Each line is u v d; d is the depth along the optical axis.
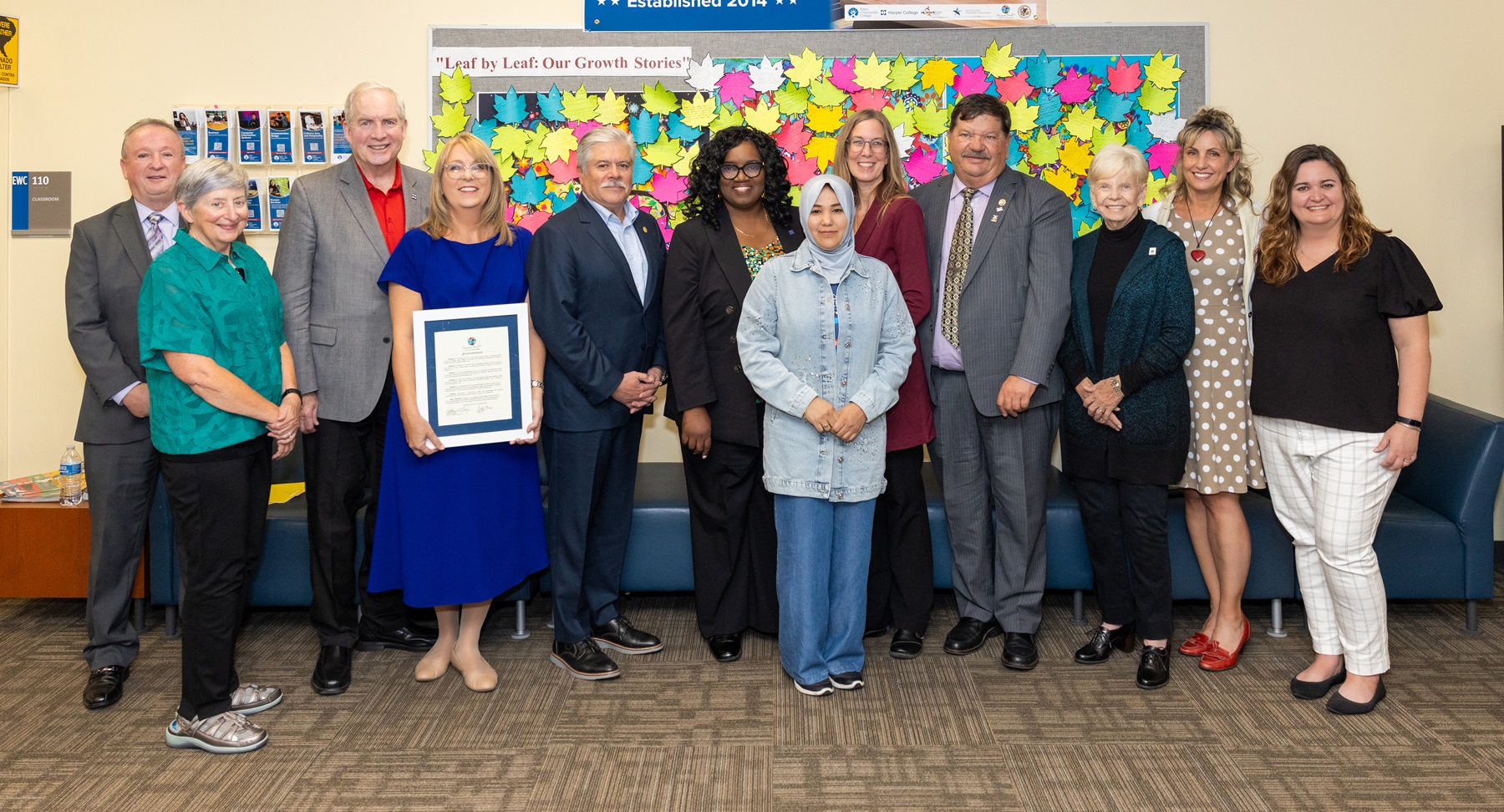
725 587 2.88
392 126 2.71
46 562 3.07
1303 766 2.22
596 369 2.58
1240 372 2.68
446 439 2.52
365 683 2.72
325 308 2.68
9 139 3.53
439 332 2.52
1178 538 3.09
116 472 2.67
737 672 2.79
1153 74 3.49
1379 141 3.54
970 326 2.77
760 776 2.20
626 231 2.74
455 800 2.10
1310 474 2.57
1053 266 2.70
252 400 2.28
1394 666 2.80
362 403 2.69
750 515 2.90
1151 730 2.41
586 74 3.52
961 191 2.85
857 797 2.11
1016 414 2.72
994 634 3.03
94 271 2.67
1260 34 3.51
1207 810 2.04
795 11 3.50
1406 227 3.57
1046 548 2.99
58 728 2.45
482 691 2.66
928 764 2.25
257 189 3.54
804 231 2.56
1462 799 2.08
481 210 2.60
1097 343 2.69
